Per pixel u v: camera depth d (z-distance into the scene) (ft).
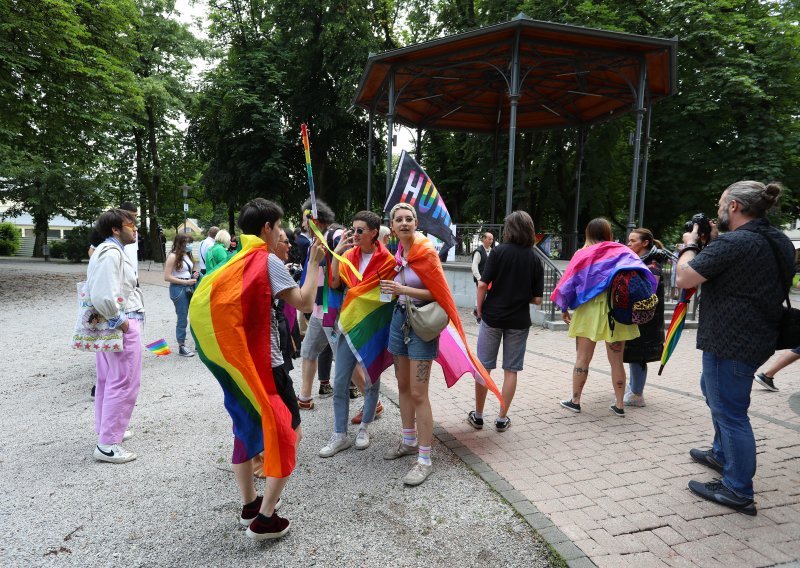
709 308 9.34
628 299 13.02
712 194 52.44
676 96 52.16
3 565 7.60
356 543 8.29
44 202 76.48
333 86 76.48
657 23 52.34
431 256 10.27
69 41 41.27
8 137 42.86
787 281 8.84
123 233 11.52
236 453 8.36
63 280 51.78
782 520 8.86
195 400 15.52
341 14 69.21
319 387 16.75
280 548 8.15
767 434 12.85
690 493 9.80
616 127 55.52
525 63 34.32
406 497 9.75
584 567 7.54
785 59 48.57
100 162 56.24
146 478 10.51
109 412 11.11
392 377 18.43
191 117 84.43
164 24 80.79
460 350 11.69
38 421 13.75
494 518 9.00
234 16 82.07
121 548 8.13
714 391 9.36
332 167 83.66
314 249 8.21
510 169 30.35
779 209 49.83
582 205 58.80
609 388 17.10
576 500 9.51
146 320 29.73
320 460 11.42
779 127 49.93
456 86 39.63
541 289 12.67
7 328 27.43
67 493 9.85
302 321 20.74
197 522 8.91
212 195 82.74
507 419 13.01
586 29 27.76
